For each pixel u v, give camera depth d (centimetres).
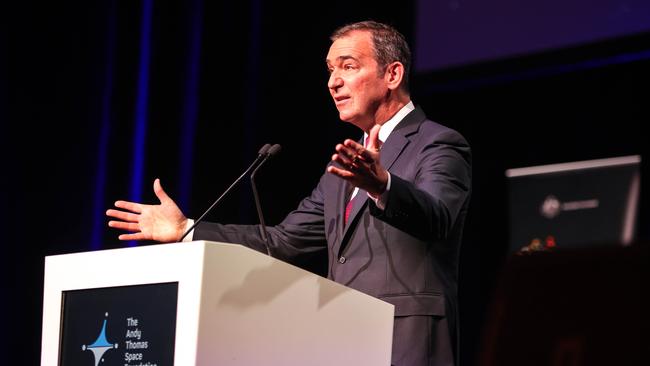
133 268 484
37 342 1227
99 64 1308
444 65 1375
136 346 475
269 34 1404
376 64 734
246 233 725
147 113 1330
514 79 1335
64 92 1282
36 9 1275
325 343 503
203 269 448
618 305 179
